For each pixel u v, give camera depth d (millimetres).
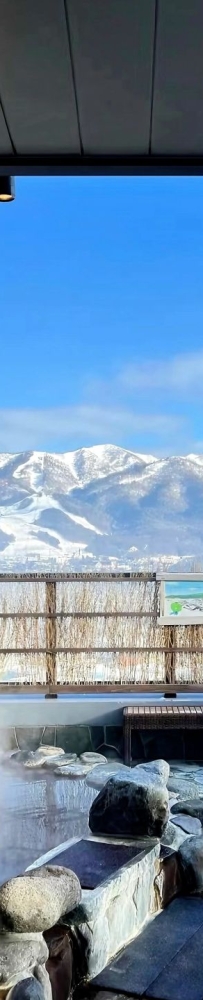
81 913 2584
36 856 3725
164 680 6203
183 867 3352
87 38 2336
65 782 5215
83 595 6230
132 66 2445
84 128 2752
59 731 6082
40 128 2748
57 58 2412
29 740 6094
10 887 2410
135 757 5918
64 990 2432
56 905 2398
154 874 3113
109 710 6070
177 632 6203
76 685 6223
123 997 2492
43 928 2357
